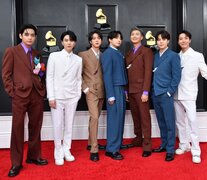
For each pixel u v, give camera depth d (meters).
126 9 3.88
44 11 3.79
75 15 3.82
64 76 2.80
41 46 3.77
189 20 3.65
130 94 3.23
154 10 3.92
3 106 3.52
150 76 3.03
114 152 2.99
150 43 3.79
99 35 3.12
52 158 3.03
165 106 2.94
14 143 2.59
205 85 3.70
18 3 3.60
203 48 3.66
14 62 2.54
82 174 2.53
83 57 3.11
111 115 3.01
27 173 2.57
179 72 2.89
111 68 2.95
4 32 3.44
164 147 3.21
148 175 2.50
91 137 2.99
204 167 2.69
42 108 2.74
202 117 3.67
